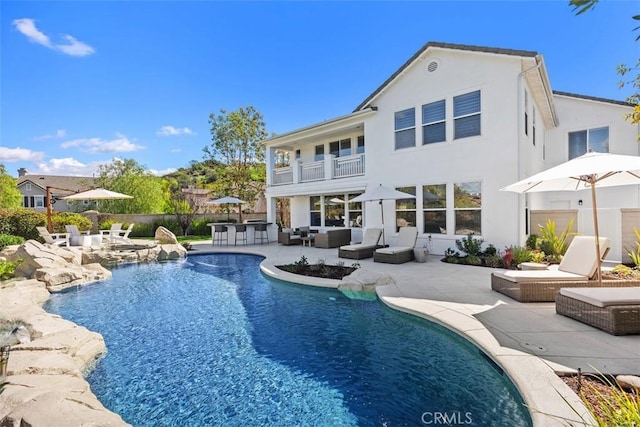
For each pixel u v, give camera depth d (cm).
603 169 515
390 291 744
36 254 1077
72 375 429
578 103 1481
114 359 520
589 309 501
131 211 2869
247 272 1182
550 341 446
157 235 1784
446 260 1127
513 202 1097
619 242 1041
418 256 1133
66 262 1141
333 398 400
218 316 718
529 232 1221
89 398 357
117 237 1811
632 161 525
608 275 714
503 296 688
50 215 1838
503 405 366
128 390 431
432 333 572
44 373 417
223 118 2848
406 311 628
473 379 425
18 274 1055
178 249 1605
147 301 844
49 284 950
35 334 546
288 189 1878
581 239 694
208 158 2903
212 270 1253
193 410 386
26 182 4431
